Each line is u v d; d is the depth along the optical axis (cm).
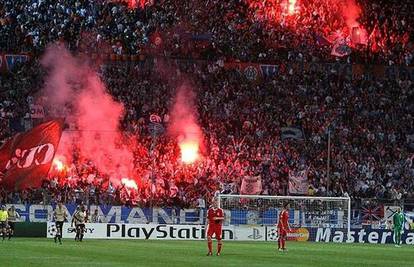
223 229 9506
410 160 11538
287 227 7200
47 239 8638
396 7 13975
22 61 12275
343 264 5559
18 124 11394
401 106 12606
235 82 12662
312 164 11231
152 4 13338
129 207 9644
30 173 9400
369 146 11775
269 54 13075
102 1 13175
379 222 10175
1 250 6356
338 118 12231
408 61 13388
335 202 9775
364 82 12938
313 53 13162
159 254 6225
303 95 12562
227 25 13338
